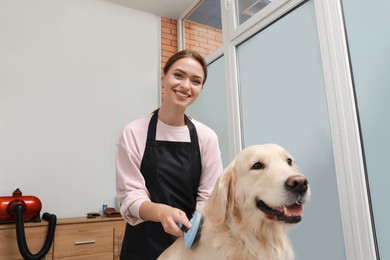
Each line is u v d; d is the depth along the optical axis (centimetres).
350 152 161
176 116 134
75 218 269
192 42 368
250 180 105
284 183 95
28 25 302
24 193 269
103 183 308
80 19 333
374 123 155
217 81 294
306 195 95
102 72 334
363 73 163
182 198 133
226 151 269
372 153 155
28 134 281
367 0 163
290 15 212
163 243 126
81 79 319
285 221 95
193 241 98
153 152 130
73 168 296
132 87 350
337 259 164
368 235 149
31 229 224
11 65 286
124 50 354
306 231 180
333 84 174
